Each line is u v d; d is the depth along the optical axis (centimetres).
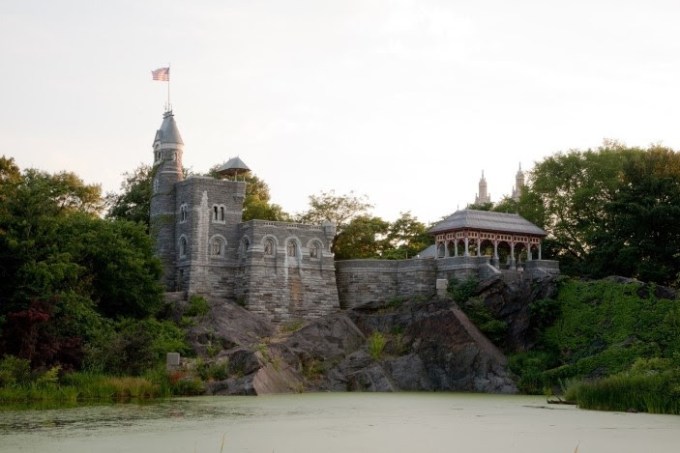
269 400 7662
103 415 6091
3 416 5988
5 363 7438
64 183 11956
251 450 4491
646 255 10825
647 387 6644
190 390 8150
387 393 8888
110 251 9819
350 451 4472
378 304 10881
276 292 11200
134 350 8381
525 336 9800
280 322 11081
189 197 11362
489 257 11050
